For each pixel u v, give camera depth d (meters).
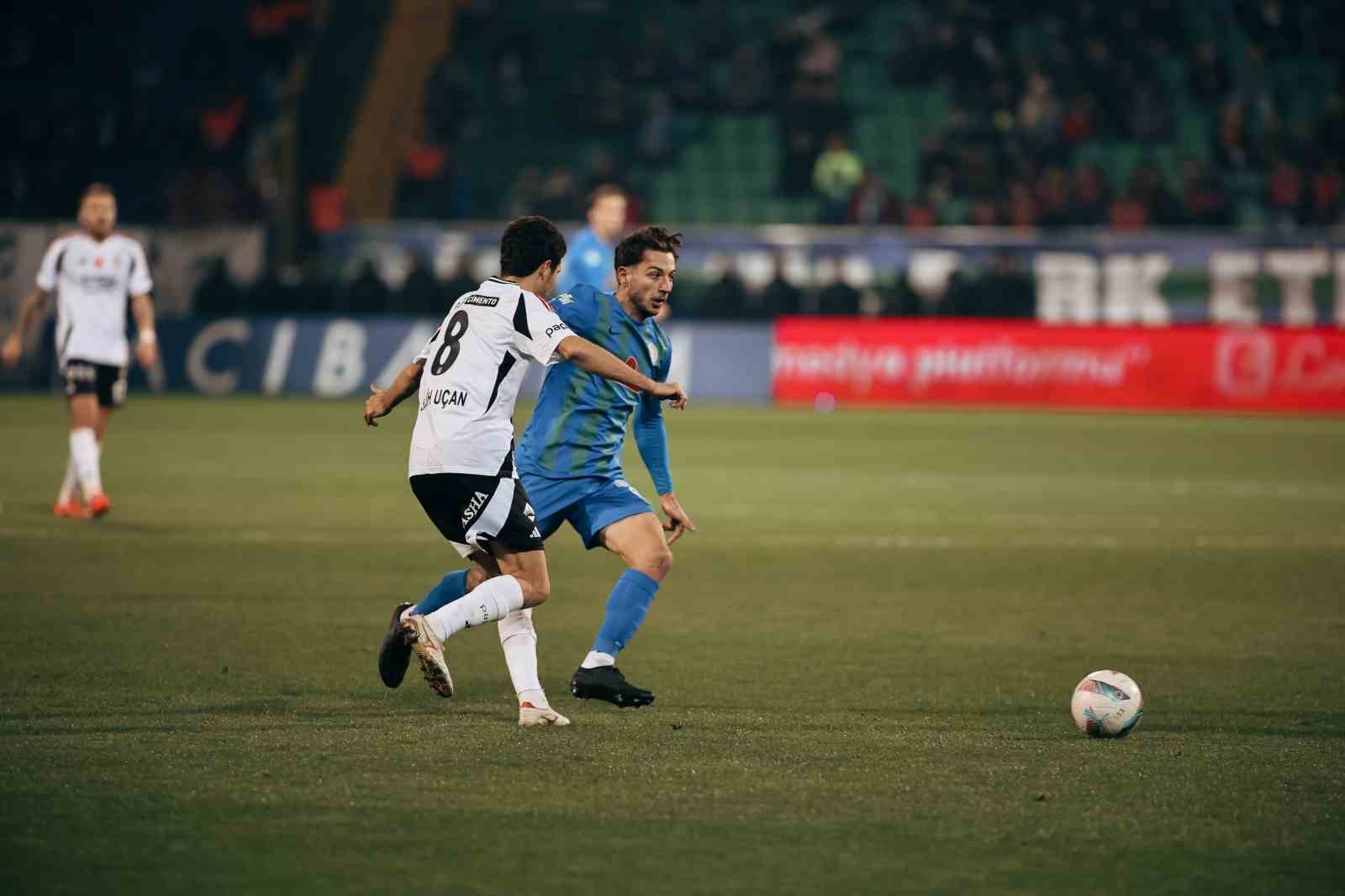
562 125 120.19
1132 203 101.69
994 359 94.75
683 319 100.12
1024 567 37.59
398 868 14.73
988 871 14.86
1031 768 18.78
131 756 18.86
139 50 121.56
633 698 20.94
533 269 21.17
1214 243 97.50
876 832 16.05
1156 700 23.25
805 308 99.69
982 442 72.75
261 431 73.75
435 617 20.45
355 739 19.97
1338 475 60.09
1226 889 14.41
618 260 22.78
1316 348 92.25
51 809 16.55
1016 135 108.88
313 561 36.59
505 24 125.69
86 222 41.84
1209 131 114.50
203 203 106.75
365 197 115.00
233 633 27.78
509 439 20.97
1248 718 22.02
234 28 122.88
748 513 47.59
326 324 98.12
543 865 14.88
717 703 22.77
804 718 21.72
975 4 118.75
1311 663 26.31
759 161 117.81
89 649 26.05
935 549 40.41
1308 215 103.81
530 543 21.16
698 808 16.88
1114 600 32.97
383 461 61.00
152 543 38.94
